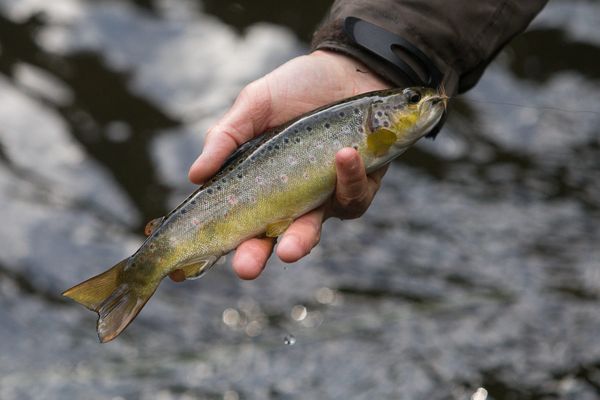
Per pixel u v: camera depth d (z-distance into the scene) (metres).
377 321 5.67
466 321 5.59
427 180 6.86
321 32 4.20
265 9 8.54
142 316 5.85
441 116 3.84
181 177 6.87
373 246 6.30
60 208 6.56
